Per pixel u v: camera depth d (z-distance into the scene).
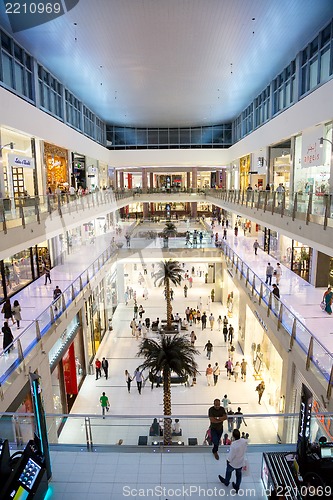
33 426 6.25
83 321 16.23
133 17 12.59
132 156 35.06
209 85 21.56
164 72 18.89
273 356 14.34
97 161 30.77
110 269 23.80
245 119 28.88
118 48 15.47
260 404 14.31
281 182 22.33
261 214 17.20
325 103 13.38
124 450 6.38
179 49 15.65
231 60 17.23
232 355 16.98
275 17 12.79
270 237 21.92
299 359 9.89
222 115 30.91
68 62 17.41
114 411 14.00
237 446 5.37
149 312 24.27
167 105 26.89
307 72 15.86
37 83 17.14
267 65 18.19
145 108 27.91
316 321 12.39
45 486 5.43
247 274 17.02
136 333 20.62
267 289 13.51
